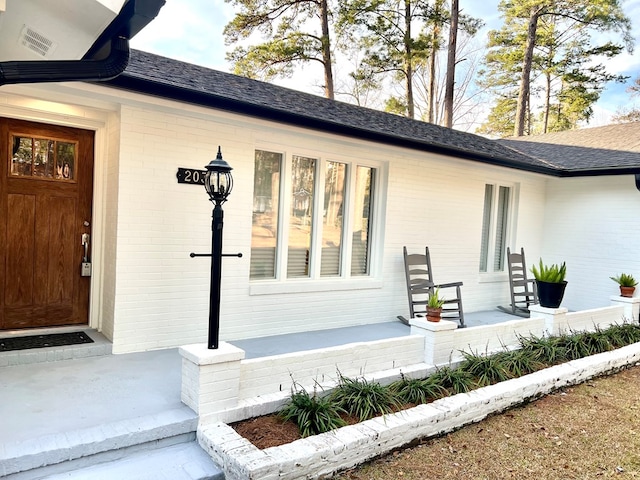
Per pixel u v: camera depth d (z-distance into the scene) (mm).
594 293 8320
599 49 17062
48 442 2613
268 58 15500
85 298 4801
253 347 4969
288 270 5805
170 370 3969
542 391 4406
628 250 7883
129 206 4395
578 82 18016
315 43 15859
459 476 2994
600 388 4777
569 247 8688
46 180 4477
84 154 4672
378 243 6582
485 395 3896
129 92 3977
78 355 4191
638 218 7746
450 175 7305
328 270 6230
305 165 5863
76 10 2207
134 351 4496
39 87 3906
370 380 3975
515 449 3395
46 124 4426
